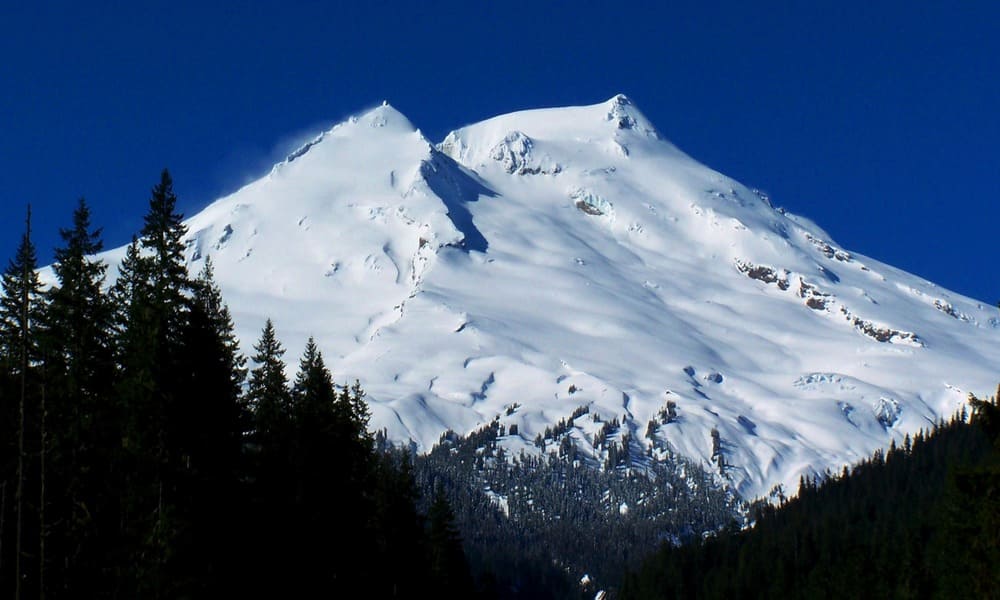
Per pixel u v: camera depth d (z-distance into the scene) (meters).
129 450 104.50
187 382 107.00
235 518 112.94
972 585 99.56
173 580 102.25
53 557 108.19
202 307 113.56
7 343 113.75
